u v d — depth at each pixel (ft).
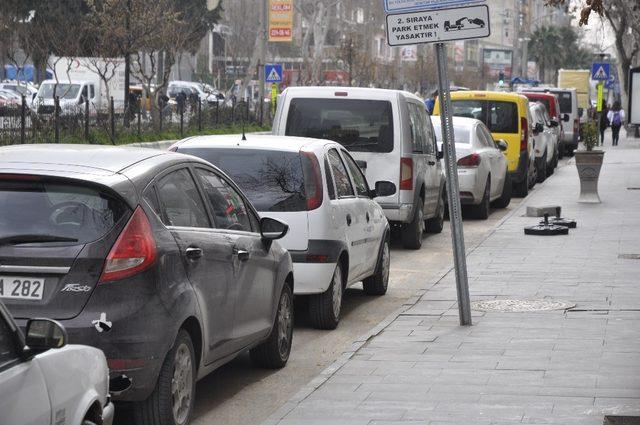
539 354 43.91
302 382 41.93
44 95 226.17
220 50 452.76
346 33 465.88
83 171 31.40
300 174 50.67
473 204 101.71
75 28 221.87
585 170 111.96
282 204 50.08
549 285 61.72
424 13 48.88
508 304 55.72
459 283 50.29
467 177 98.94
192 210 34.91
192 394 33.32
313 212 50.03
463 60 566.36
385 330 49.47
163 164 34.01
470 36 48.57
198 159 37.09
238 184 50.62
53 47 238.68
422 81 460.14
